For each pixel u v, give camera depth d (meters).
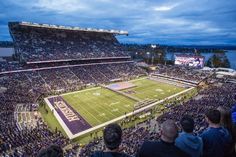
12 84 65.31
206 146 6.39
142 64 125.56
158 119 47.38
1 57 91.88
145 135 36.28
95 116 51.81
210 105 48.09
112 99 65.75
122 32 117.88
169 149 5.04
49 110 54.44
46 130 40.31
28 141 34.38
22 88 64.62
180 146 5.98
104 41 117.25
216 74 100.56
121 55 111.38
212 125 6.77
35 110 52.28
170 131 5.12
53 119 49.12
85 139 40.31
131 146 29.91
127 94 71.00
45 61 81.25
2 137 34.09
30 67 78.44
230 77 97.44
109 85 81.94
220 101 50.31
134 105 60.62
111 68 100.94
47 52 87.25
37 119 46.66
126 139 34.22
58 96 66.19
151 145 5.19
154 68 116.62
